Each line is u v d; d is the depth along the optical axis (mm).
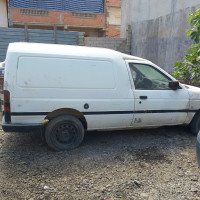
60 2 20141
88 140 4336
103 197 2641
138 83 4168
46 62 3586
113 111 3959
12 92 3439
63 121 3770
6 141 4199
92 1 21156
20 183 2871
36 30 10414
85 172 3174
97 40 13031
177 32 9234
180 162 3521
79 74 3740
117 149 3947
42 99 3568
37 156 3623
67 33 10867
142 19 12109
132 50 13312
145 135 4652
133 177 3074
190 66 6625
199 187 2875
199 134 2738
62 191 2732
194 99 4508
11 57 3445
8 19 18781
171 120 4430
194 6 8219
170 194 2725
